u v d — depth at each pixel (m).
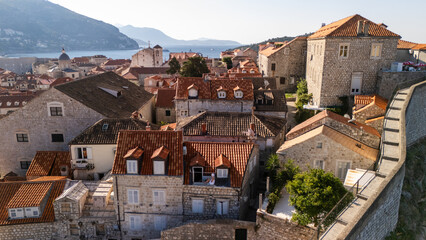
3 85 165.88
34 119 47.69
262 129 41.06
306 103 58.62
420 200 32.59
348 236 19.91
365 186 27.05
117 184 32.50
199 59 94.81
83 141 41.38
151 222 33.19
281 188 31.83
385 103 45.22
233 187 31.11
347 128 35.25
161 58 176.50
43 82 145.75
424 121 42.94
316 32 73.31
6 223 32.44
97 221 33.44
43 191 34.56
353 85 52.59
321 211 25.36
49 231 33.53
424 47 59.91
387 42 50.69
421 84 42.19
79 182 36.88
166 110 67.69
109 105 52.69
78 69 194.00
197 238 30.75
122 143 33.97
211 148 34.19
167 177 31.72
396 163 29.66
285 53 77.06
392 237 26.58
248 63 108.19
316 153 32.28
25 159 49.03
